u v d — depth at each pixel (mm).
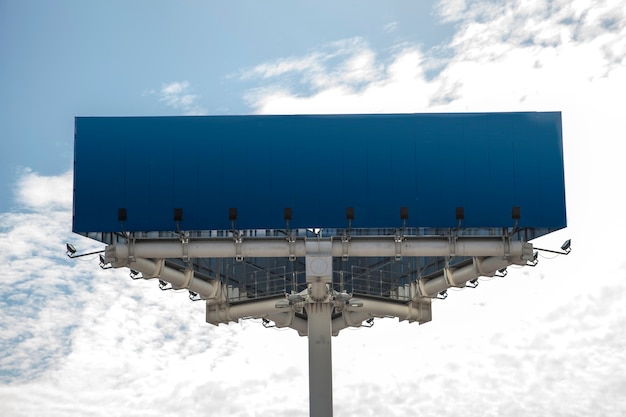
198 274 47562
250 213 39094
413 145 39469
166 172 39250
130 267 41906
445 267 46281
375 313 51250
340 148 39438
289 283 49969
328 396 46750
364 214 39094
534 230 40688
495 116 39719
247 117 39719
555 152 39531
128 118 39562
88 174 39094
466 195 39219
